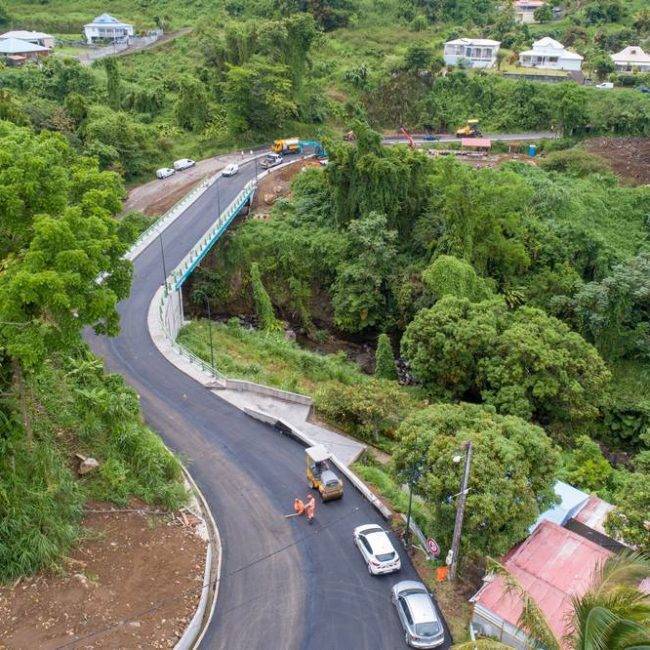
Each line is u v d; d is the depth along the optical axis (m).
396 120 115.56
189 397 47.34
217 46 108.06
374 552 31.33
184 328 62.97
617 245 79.88
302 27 105.00
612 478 43.81
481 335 49.12
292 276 75.88
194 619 27.52
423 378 52.44
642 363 66.81
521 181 70.75
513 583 22.31
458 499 28.58
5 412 28.39
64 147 33.75
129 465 34.53
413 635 27.17
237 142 101.56
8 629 24.50
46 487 28.62
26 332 24.47
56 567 26.97
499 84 119.94
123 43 133.62
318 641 27.81
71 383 35.97
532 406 47.31
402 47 135.38
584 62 131.25
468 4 155.00
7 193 25.64
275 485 38.19
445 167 68.06
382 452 44.50
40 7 150.25
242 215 81.56
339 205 77.31
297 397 48.47
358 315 71.12
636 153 103.38
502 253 70.44
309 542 33.62
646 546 29.92
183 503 34.72
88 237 27.02
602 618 16.84
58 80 102.31
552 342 49.56
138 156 91.38
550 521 33.41
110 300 26.92
